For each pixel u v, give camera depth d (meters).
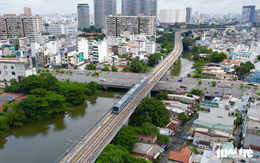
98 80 185.88
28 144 101.00
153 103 116.50
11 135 109.94
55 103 131.38
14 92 158.00
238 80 193.62
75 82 170.62
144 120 109.06
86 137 85.75
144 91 142.12
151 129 98.69
